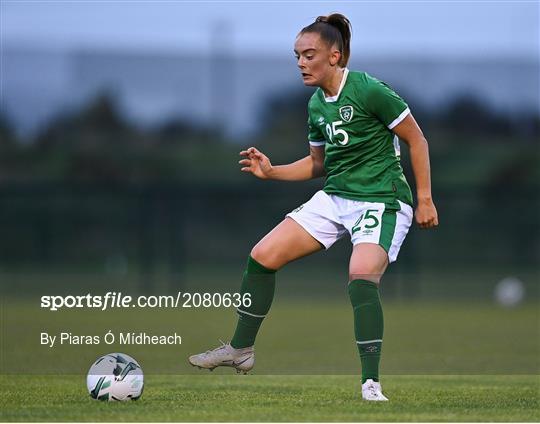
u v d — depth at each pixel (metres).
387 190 22.08
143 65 78.88
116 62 78.56
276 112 79.06
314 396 22.80
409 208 22.41
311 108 22.84
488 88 80.94
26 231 70.19
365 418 18.95
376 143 22.14
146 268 62.25
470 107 80.75
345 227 22.48
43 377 26.92
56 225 70.31
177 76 79.00
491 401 22.02
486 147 80.56
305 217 22.73
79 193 63.91
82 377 26.91
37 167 77.69
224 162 78.88
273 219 70.38
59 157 78.00
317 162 24.06
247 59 79.12
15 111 77.62
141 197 63.38
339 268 68.94
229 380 26.84
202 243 70.31
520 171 80.44
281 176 24.02
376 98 21.67
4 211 70.12
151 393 23.38
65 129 78.12
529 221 69.62
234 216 70.31
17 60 77.56
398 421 18.62
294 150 78.62
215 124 79.19
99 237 70.56
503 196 65.69
